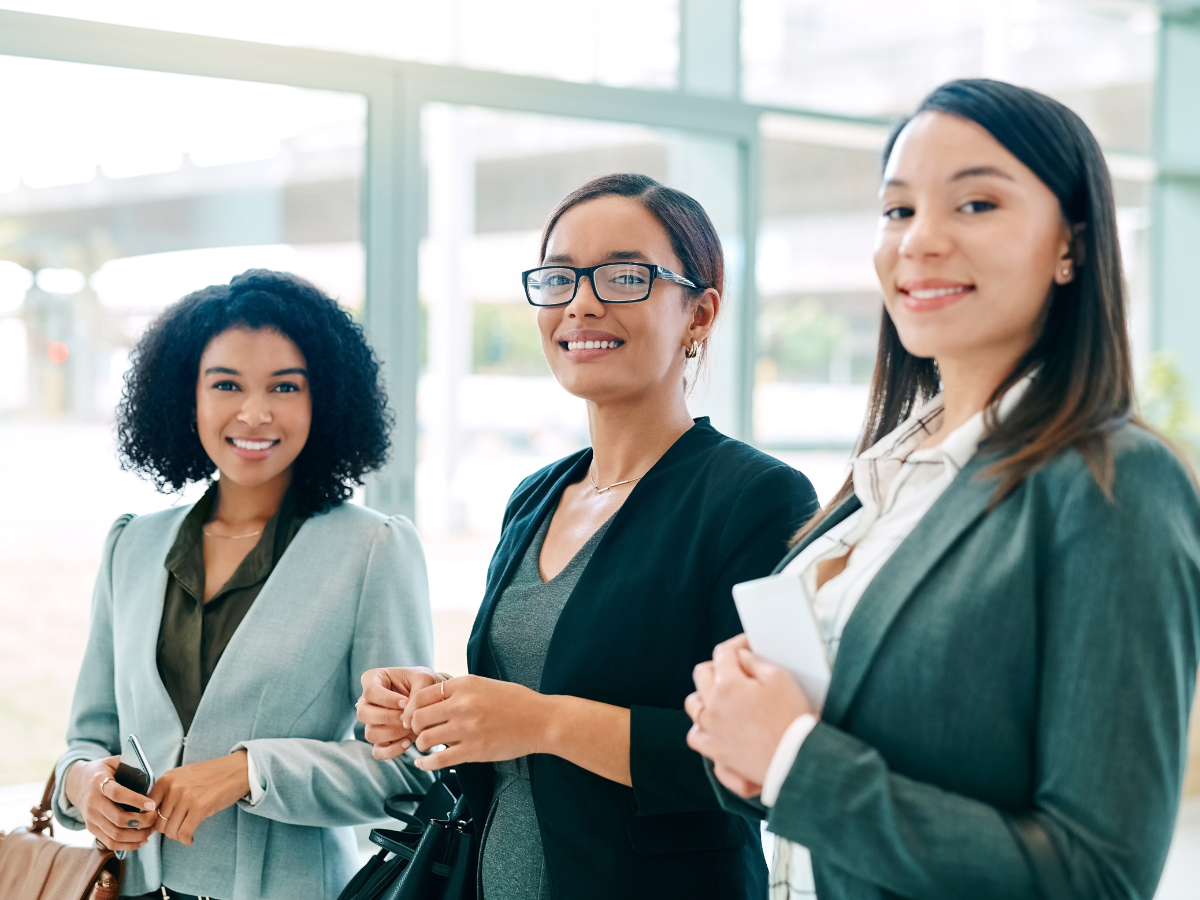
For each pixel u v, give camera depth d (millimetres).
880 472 1069
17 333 2859
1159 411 4648
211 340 1651
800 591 930
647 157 3730
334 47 3170
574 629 1309
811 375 4133
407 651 1661
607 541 1351
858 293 4227
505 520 1646
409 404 3285
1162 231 5113
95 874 1489
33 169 2822
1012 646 867
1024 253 922
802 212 4098
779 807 894
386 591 1658
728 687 941
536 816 1335
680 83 3789
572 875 1263
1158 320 5152
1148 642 809
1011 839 815
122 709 1637
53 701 2932
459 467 3389
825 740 886
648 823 1260
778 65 3977
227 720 1561
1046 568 870
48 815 1679
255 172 3080
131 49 2859
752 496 1274
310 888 1566
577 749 1202
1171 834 815
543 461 3547
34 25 2736
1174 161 4973
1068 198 935
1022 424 939
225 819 1542
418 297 3305
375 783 1575
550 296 1417
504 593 1448
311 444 1707
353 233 3227
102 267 2930
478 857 1382
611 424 1453
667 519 1322
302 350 1672
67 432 2936
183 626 1633
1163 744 805
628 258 1374
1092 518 843
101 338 2949
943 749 878
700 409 3926
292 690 1582
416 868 1378
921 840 835
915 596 918
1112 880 792
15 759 2865
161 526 1729
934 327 952
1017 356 990
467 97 3344
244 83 3035
